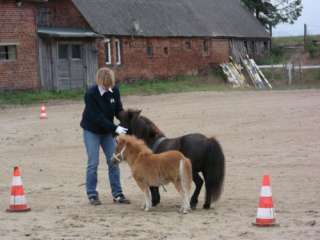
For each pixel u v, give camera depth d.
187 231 9.76
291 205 11.61
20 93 37.03
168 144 11.70
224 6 65.94
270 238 9.18
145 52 49.59
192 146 11.35
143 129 11.95
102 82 12.12
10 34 36.69
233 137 21.02
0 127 25.52
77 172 16.31
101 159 18.17
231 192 13.12
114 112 12.35
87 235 9.67
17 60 37.22
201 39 56.72
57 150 20.00
